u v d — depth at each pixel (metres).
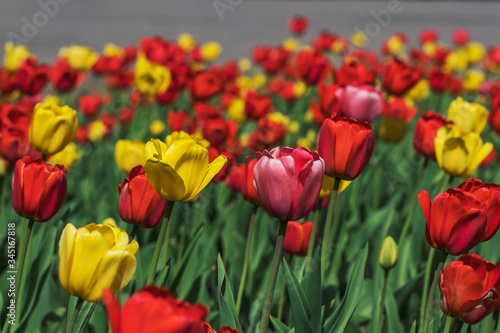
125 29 8.12
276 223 1.63
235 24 9.25
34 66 1.85
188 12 10.95
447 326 1.11
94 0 13.00
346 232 1.66
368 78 1.56
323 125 1.14
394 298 1.35
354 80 1.56
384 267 1.24
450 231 1.08
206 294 1.38
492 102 1.55
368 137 1.13
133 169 1.11
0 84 2.01
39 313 1.32
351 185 1.74
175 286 1.33
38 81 1.82
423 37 4.38
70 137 1.26
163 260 1.32
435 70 2.75
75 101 2.86
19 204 1.11
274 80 3.11
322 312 1.24
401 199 1.95
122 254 1.00
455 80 3.04
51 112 1.24
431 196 1.53
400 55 4.04
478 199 1.08
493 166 2.51
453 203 1.07
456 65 3.64
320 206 1.31
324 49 3.51
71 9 10.69
